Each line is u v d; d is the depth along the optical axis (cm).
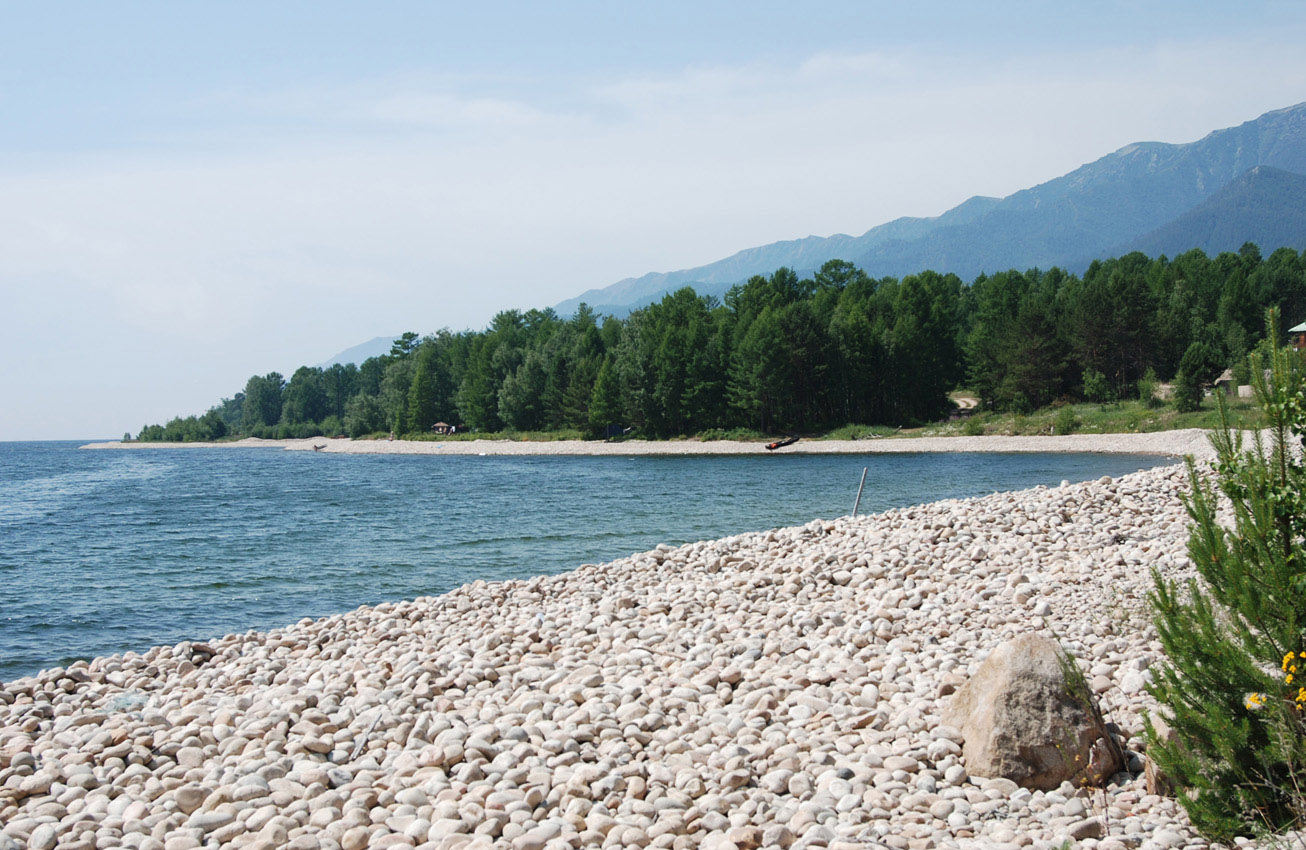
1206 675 539
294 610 1761
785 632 1082
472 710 865
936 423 8900
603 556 2303
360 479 5906
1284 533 537
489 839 575
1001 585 1230
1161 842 519
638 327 10650
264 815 623
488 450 9938
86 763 744
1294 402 543
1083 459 5675
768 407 8831
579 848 578
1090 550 1404
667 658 1012
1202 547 571
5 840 602
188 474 6994
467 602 1490
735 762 686
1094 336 8669
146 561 2403
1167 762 545
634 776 673
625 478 5269
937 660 918
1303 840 482
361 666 1083
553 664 1045
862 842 548
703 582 1436
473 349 12875
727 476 5184
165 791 680
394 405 13012
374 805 657
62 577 2166
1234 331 8294
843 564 1459
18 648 1485
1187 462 607
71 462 10481
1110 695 755
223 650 1263
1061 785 608
